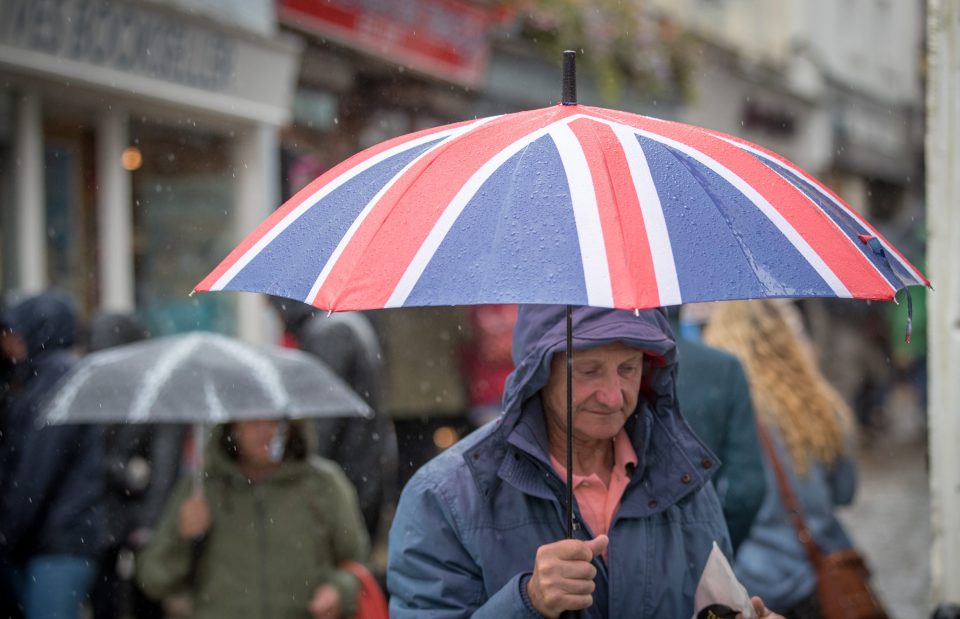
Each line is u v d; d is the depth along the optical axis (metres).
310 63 15.35
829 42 34.53
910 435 24.47
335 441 8.58
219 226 13.84
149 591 6.51
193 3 12.58
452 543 3.91
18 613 7.81
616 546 3.92
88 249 12.27
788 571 6.56
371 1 15.32
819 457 6.66
